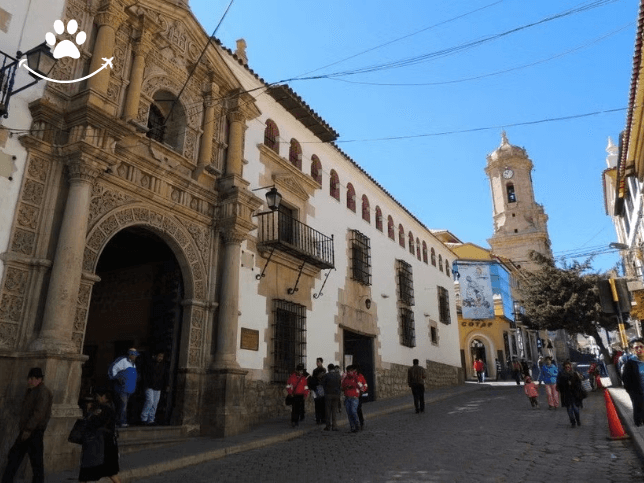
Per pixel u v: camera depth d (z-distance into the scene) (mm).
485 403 16125
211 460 8258
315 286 15453
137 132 9953
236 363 10953
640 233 20094
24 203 8000
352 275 17578
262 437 9867
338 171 18344
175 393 10359
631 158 16828
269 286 13297
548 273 22250
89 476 5266
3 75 7586
